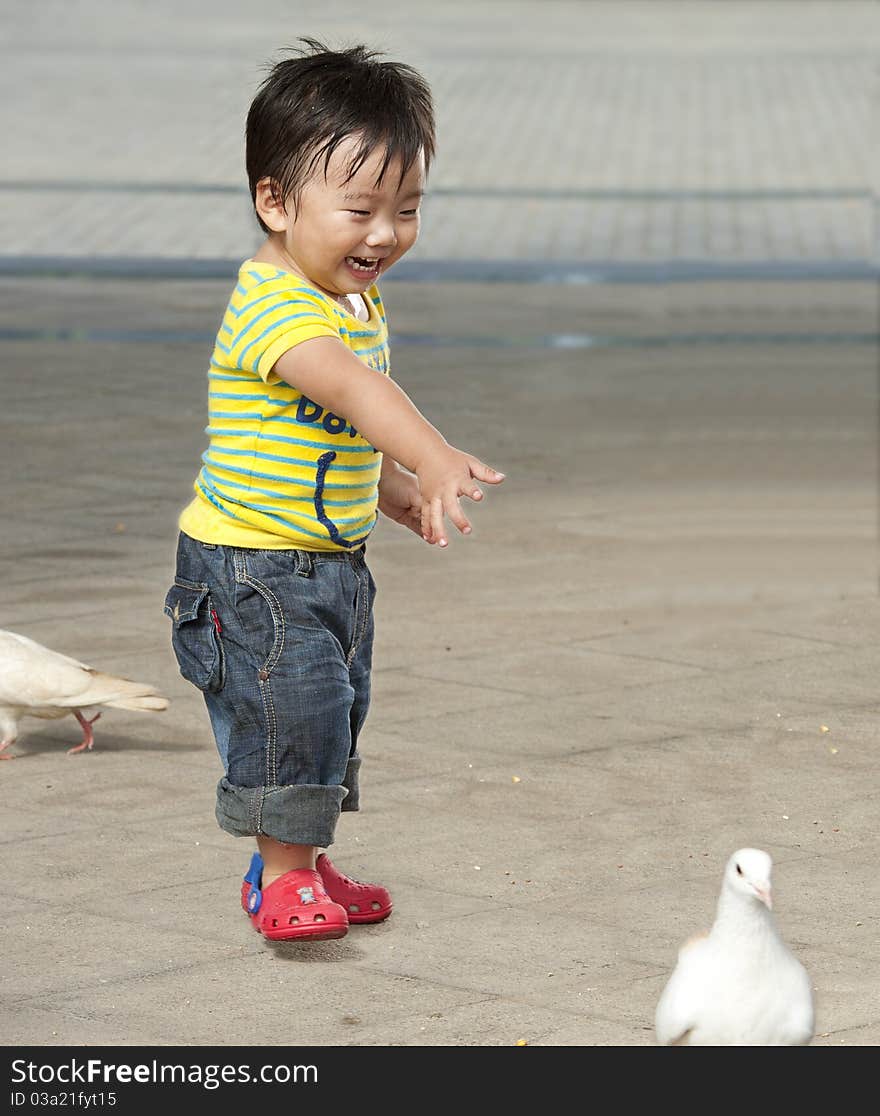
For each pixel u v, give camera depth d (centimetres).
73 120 3738
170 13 5825
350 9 5969
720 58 4750
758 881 520
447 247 2588
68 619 1096
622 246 2606
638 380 1861
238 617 643
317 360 613
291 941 666
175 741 902
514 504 1395
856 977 634
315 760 643
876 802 809
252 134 638
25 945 661
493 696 961
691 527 1329
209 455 651
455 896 709
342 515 646
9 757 876
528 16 5919
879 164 3266
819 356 1983
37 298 2281
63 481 1456
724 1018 529
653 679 994
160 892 712
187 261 2519
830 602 1152
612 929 677
